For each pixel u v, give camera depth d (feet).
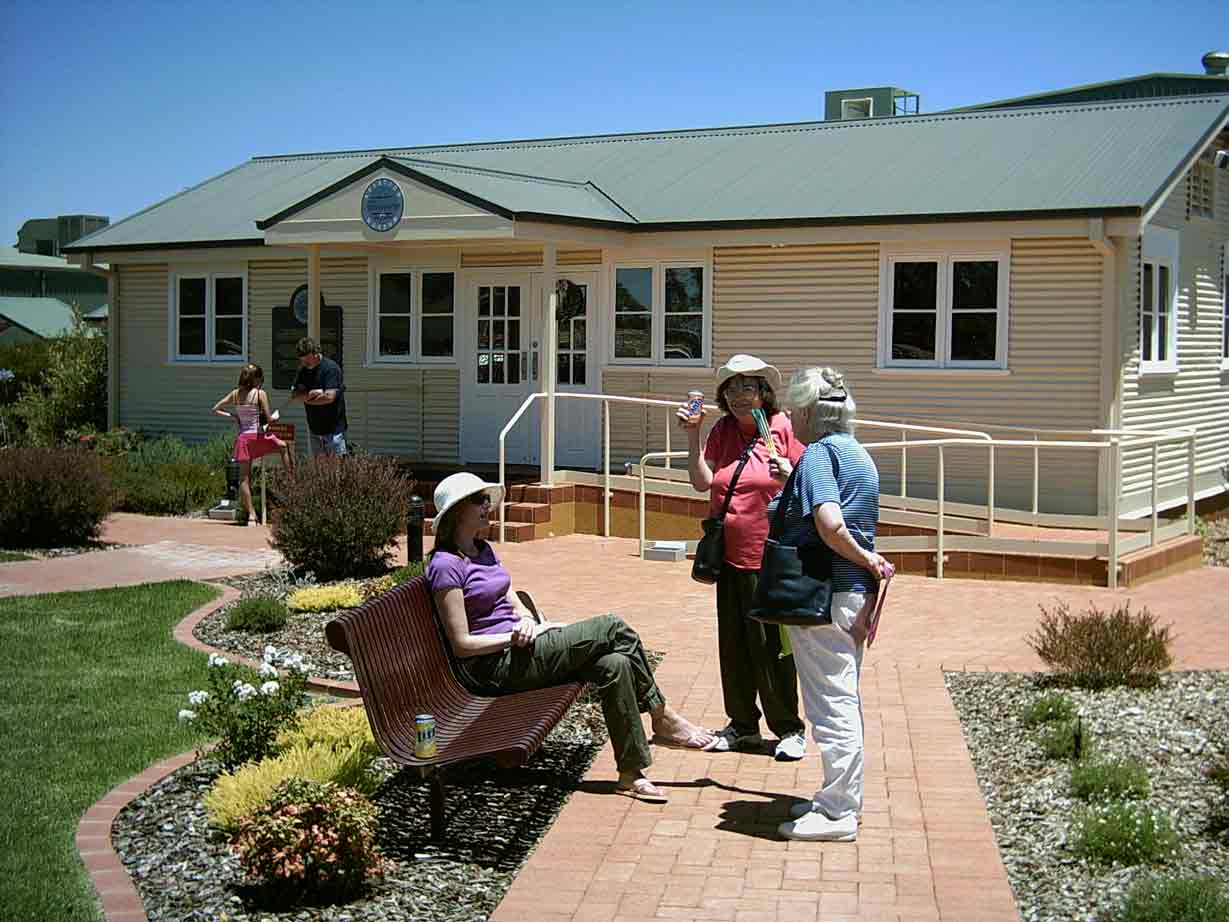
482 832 21.07
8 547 48.37
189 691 28.91
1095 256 50.16
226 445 65.16
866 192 54.70
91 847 20.13
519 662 22.95
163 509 59.26
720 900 18.54
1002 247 51.60
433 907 18.37
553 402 52.80
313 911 18.16
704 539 24.59
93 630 34.68
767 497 24.29
